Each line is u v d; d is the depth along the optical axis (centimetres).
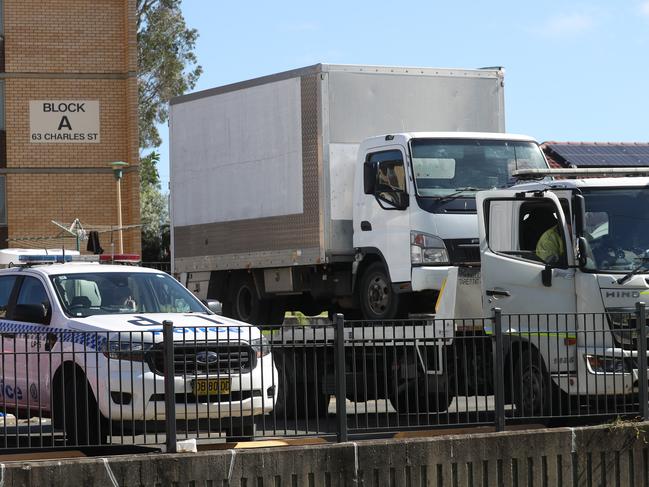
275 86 2206
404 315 1994
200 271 2444
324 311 2378
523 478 1420
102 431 1453
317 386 1512
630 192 1622
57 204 4650
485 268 1705
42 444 1392
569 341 1573
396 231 1977
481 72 2208
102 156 4681
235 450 1309
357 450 1347
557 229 1627
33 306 1581
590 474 1457
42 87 4647
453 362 1507
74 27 4662
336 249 2097
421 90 2158
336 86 2108
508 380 1555
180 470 1273
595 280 1585
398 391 1526
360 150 2070
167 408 1335
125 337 1459
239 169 2316
